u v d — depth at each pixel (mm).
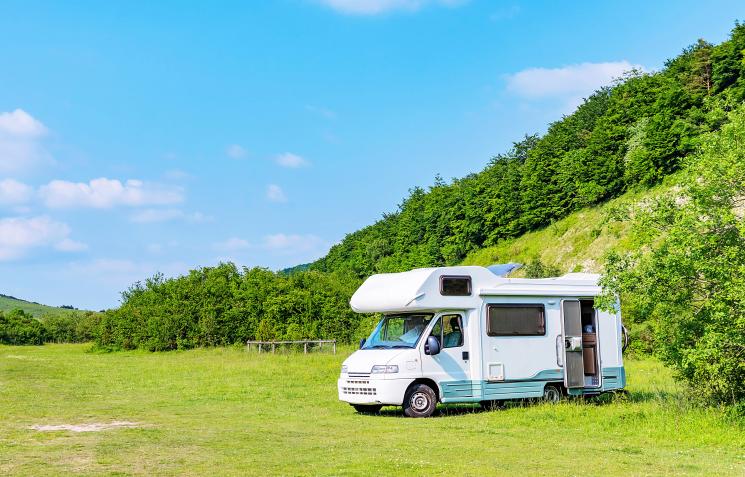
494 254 82312
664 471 9211
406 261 101250
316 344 42781
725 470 9359
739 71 69875
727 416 13203
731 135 13406
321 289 48781
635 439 12242
